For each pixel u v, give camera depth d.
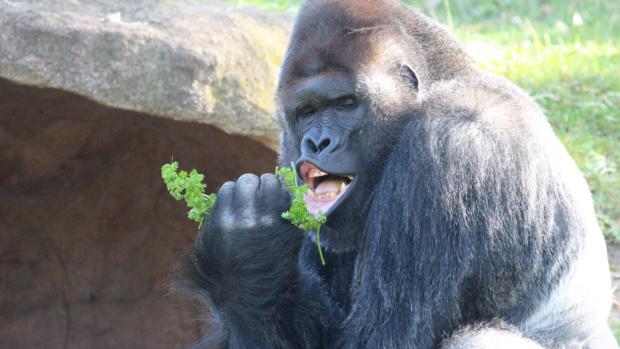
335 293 18.72
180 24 23.00
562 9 46.59
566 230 16.67
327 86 16.80
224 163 25.98
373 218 16.70
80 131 26.39
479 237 16.09
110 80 21.69
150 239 28.20
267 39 24.12
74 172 27.36
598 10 46.19
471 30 42.31
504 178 16.22
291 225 16.64
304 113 17.27
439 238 16.08
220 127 22.48
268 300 16.64
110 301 28.33
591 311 17.19
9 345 27.94
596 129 31.41
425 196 16.17
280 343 16.84
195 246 17.02
